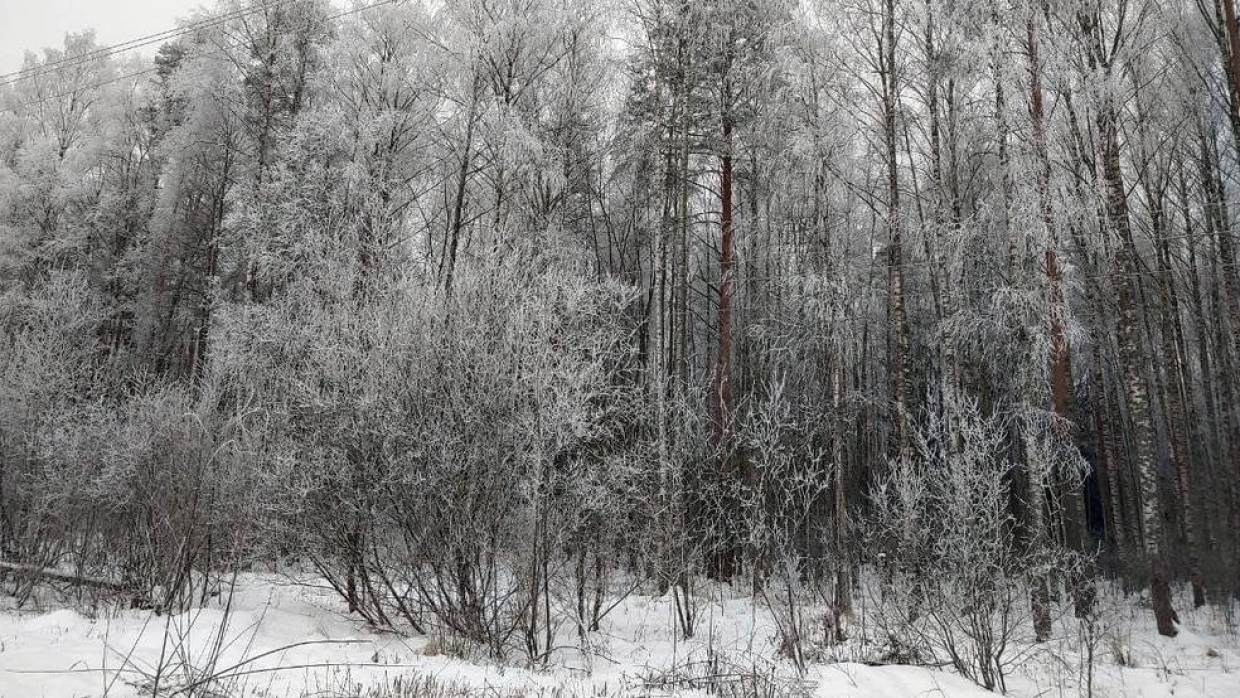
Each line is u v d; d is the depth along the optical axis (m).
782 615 8.48
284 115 17.88
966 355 14.35
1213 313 18.17
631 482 10.45
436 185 18.14
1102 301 15.75
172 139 20.50
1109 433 16.84
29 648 6.04
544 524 8.25
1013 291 10.88
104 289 21.56
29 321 12.98
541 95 16.56
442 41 16.42
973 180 14.17
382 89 16.62
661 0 15.79
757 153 15.70
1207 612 13.20
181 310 21.58
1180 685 7.86
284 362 9.89
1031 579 9.86
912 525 9.36
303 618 8.76
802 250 14.21
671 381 14.98
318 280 10.91
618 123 17.95
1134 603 14.70
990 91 12.00
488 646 8.23
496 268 9.49
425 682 6.14
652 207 17.80
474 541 8.27
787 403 11.55
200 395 10.13
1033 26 11.48
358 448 8.53
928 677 7.28
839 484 11.67
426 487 8.25
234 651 6.79
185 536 8.41
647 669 7.54
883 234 16.97
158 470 9.06
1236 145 12.35
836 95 12.53
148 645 6.68
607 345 10.52
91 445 10.01
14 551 9.91
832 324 12.38
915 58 12.53
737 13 15.28
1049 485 11.16
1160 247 16.09
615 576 13.88
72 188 21.16
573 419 8.23
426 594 8.43
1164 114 15.09
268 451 9.04
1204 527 16.92
